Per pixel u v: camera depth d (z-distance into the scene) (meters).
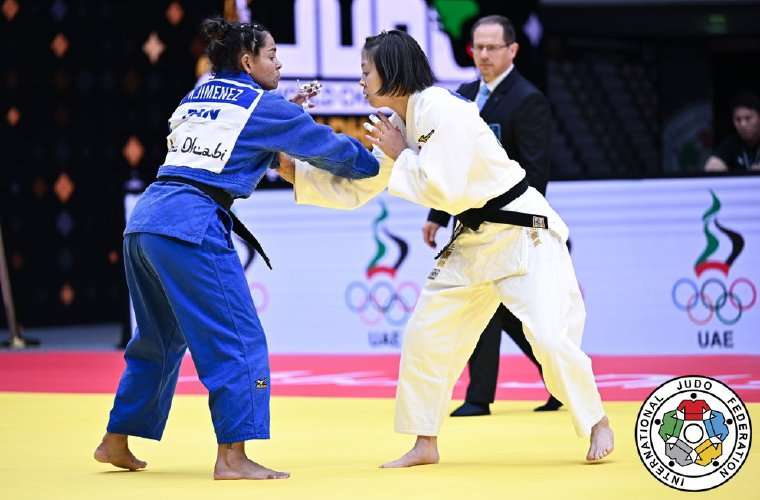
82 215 30.38
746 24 34.75
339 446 11.38
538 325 9.76
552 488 8.72
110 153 30.25
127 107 30.08
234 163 9.63
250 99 9.71
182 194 9.55
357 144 10.09
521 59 28.16
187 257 9.41
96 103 30.17
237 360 9.40
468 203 9.87
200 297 9.45
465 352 10.23
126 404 9.88
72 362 20.36
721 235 19.38
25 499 8.69
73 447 11.41
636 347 19.66
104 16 29.97
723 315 19.44
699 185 19.41
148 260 9.52
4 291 24.28
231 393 9.34
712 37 35.72
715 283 19.44
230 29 9.90
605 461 9.97
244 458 9.47
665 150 35.59
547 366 9.78
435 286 10.16
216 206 9.59
